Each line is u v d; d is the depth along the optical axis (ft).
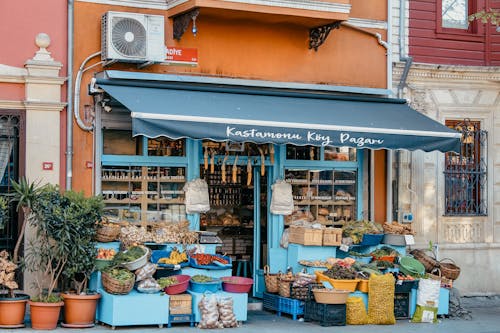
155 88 50.55
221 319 46.93
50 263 44.73
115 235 47.67
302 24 55.21
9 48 48.47
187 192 52.65
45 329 43.91
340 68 57.62
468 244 61.46
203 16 53.06
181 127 45.29
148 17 50.08
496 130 62.90
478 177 62.59
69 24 49.83
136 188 51.78
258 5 51.49
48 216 43.83
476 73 61.67
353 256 54.24
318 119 49.90
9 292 44.83
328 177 57.77
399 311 52.26
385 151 59.11
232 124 46.39
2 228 45.21
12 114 48.44
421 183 60.29
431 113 61.05
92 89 48.91
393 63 59.16
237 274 58.95
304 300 50.26
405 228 56.39
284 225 56.13
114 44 49.24
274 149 55.57
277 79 55.57
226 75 54.03
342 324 48.91
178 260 48.83
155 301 45.68
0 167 48.24
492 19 57.11
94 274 46.91
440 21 61.62
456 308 54.39
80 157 50.11
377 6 59.06
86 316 44.93
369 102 57.06
